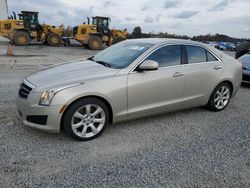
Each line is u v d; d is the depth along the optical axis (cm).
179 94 477
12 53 1592
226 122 495
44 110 363
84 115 389
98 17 2572
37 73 438
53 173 308
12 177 297
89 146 378
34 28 2420
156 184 295
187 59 488
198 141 409
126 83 411
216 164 342
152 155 359
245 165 343
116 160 343
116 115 414
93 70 419
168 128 455
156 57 450
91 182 294
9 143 373
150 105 445
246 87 823
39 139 390
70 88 371
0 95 605
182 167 331
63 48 2414
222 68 537
